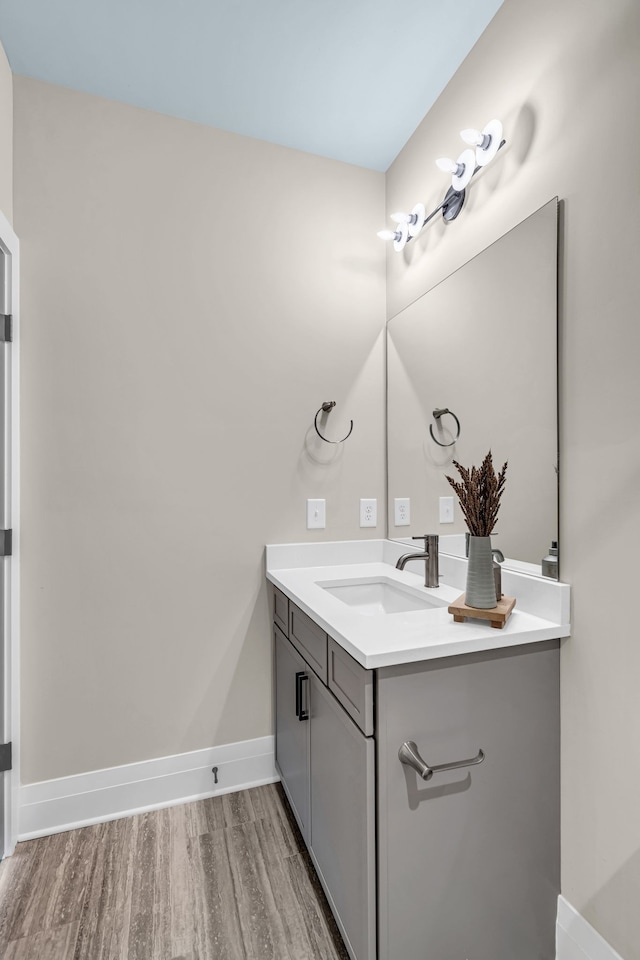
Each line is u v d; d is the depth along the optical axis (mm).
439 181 1709
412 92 1684
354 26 1427
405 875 1038
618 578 1071
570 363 1191
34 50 1501
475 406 1526
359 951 1066
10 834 1505
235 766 1839
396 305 2016
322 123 1819
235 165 1856
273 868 1435
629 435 1046
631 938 1025
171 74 1595
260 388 1881
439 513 1707
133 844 1540
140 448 1722
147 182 1738
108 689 1687
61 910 1295
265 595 1890
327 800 1277
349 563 2002
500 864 1137
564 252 1203
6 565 1521
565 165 1194
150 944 1202
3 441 1522
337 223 2012
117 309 1696
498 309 1429
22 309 1593
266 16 1391
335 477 1995
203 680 1807
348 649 1086
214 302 1818
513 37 1351
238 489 1850
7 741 1511
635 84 1020
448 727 1081
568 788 1196
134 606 1720
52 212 1625
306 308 1954
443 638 1091
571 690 1190
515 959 1154
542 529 1273
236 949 1188
